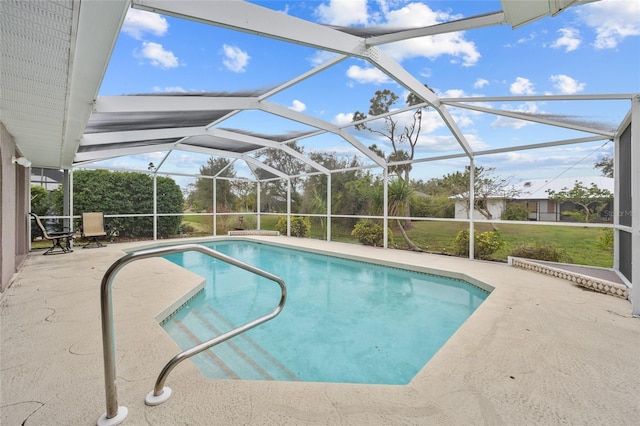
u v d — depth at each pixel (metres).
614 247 5.63
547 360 2.68
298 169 12.77
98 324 3.46
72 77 3.12
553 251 6.70
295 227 13.12
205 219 13.56
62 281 5.44
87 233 9.83
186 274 6.16
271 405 2.03
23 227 8.24
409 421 1.89
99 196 10.91
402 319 4.81
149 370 2.45
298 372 3.34
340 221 11.62
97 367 2.50
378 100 11.76
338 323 4.66
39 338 3.07
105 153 9.07
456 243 8.30
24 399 2.06
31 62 2.70
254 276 7.52
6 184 5.00
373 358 3.65
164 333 3.20
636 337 3.16
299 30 3.97
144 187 11.91
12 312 3.83
